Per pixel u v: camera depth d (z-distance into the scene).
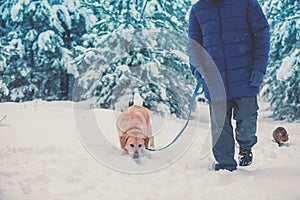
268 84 12.73
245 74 3.44
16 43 12.91
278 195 2.50
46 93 13.59
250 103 3.46
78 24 13.86
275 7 12.76
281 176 3.04
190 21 3.74
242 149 3.59
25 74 13.12
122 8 11.59
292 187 2.67
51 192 2.59
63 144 4.59
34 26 13.27
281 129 5.37
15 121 6.47
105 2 12.63
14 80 13.12
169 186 2.79
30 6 12.91
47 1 13.17
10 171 3.09
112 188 2.71
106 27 11.83
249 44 3.48
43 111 7.57
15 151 4.07
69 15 13.35
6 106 8.20
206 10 3.58
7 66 13.01
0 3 13.78
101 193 2.57
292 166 3.45
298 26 11.73
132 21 11.05
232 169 3.40
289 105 12.22
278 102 12.43
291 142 5.65
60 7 13.25
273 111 12.66
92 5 13.36
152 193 2.58
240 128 3.52
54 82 13.71
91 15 13.40
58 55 13.23
